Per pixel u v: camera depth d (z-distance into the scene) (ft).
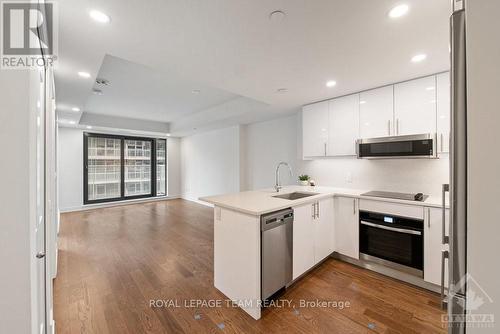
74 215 17.34
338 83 8.52
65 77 7.82
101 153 20.51
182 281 7.76
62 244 11.22
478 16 2.15
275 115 14.34
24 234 2.06
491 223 2.10
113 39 5.48
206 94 12.80
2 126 1.99
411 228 7.28
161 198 23.99
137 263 9.12
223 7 4.40
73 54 6.18
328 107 10.49
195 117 17.74
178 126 20.17
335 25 5.00
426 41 5.65
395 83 8.43
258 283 5.88
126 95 12.84
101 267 8.75
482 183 2.14
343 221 9.04
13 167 2.03
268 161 16.02
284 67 7.14
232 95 13.06
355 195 8.64
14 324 2.04
